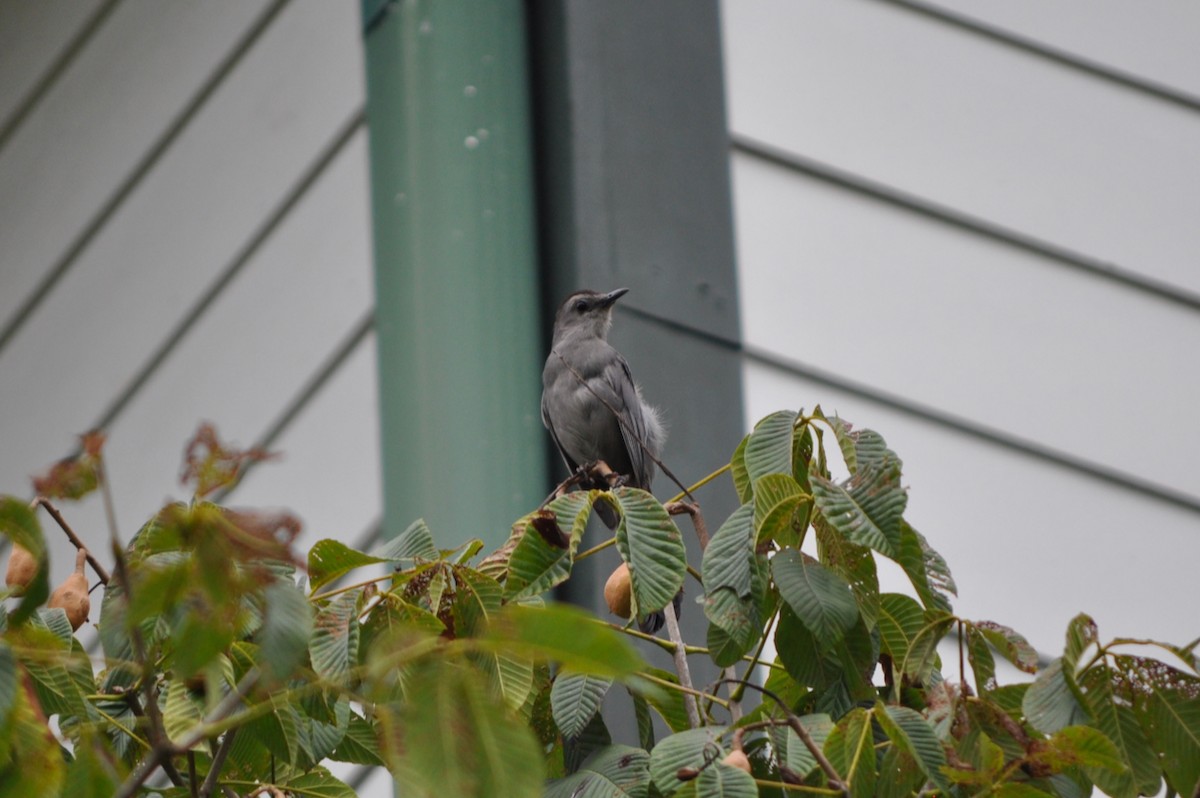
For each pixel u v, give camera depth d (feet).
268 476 41.78
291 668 14.46
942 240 41.83
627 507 20.42
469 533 34.30
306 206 44.75
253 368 44.14
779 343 38.63
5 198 55.01
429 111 37.91
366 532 38.78
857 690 20.75
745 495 21.67
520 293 36.96
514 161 37.78
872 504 19.92
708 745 18.70
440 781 11.97
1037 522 39.50
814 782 19.31
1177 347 42.86
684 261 37.76
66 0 55.26
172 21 51.52
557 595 33.17
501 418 35.68
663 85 39.32
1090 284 42.83
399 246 37.27
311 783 20.93
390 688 17.95
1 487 49.93
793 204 40.52
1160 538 40.42
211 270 46.78
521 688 18.86
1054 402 41.09
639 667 11.77
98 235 51.08
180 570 13.60
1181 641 39.04
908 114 42.86
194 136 49.24
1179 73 46.83
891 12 44.16
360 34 44.19
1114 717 19.81
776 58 42.14
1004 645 19.83
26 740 14.84
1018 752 19.01
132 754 21.01
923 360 40.14
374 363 40.63
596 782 20.17
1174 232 44.47
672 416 35.96
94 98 53.31
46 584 14.85
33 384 50.90
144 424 46.47
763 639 20.35
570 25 38.55
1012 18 45.78
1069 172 44.11
